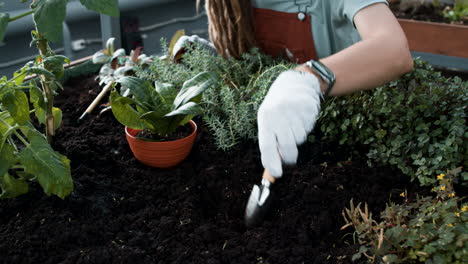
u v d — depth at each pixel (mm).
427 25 3129
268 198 1373
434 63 3320
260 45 1941
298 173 1647
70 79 2307
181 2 3988
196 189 1640
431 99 1603
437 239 1173
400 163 1588
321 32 1729
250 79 1929
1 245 1328
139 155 1700
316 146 1799
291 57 1869
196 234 1421
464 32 3025
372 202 1509
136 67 2004
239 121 1771
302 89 1056
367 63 1071
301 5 1711
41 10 1286
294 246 1362
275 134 1060
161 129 1676
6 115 1545
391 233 1209
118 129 1965
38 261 1305
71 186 1400
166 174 1693
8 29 2908
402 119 1620
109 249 1344
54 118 1735
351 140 1731
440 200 1366
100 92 2156
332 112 1699
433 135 1566
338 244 1389
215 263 1301
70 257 1299
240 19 1774
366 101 1690
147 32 3570
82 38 3377
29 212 1458
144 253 1342
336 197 1542
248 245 1371
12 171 1620
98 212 1493
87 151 1751
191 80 1624
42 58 1591
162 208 1533
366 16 1228
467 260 1103
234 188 1646
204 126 1960
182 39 2139
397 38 1118
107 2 1267
